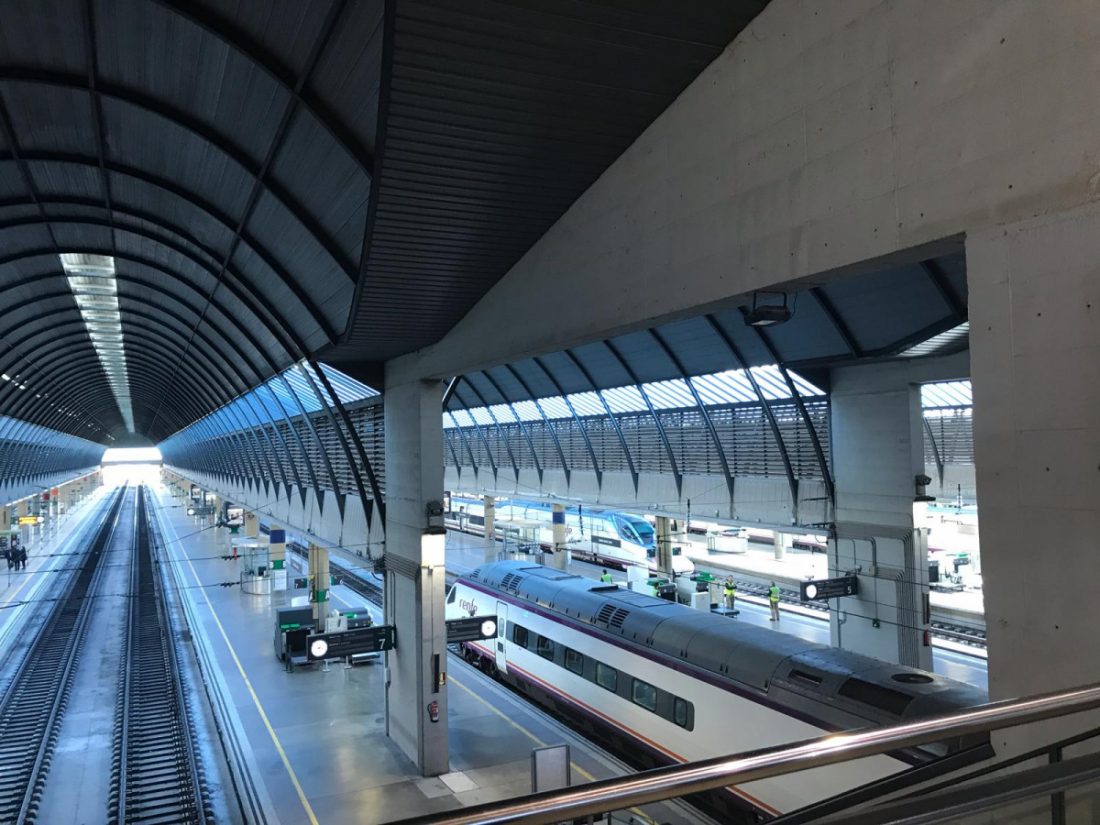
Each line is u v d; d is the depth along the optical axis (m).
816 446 21.55
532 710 19.95
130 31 10.60
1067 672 5.28
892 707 11.12
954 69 6.04
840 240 6.96
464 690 21.56
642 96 8.96
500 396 35.47
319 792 15.32
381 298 13.20
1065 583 5.29
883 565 20.00
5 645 29.38
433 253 11.80
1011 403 5.64
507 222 11.20
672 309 9.03
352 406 21.27
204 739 19.28
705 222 8.55
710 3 7.76
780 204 7.62
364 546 20.09
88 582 42.69
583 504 33.16
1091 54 5.14
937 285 14.37
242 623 31.05
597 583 20.80
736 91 8.21
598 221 10.38
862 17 6.83
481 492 43.25
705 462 25.84
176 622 32.34
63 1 9.97
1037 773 3.54
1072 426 5.24
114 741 19.27
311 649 16.77
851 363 19.77
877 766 10.94
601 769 16.20
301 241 14.30
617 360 25.23
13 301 25.05
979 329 5.89
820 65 7.22
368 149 10.61
